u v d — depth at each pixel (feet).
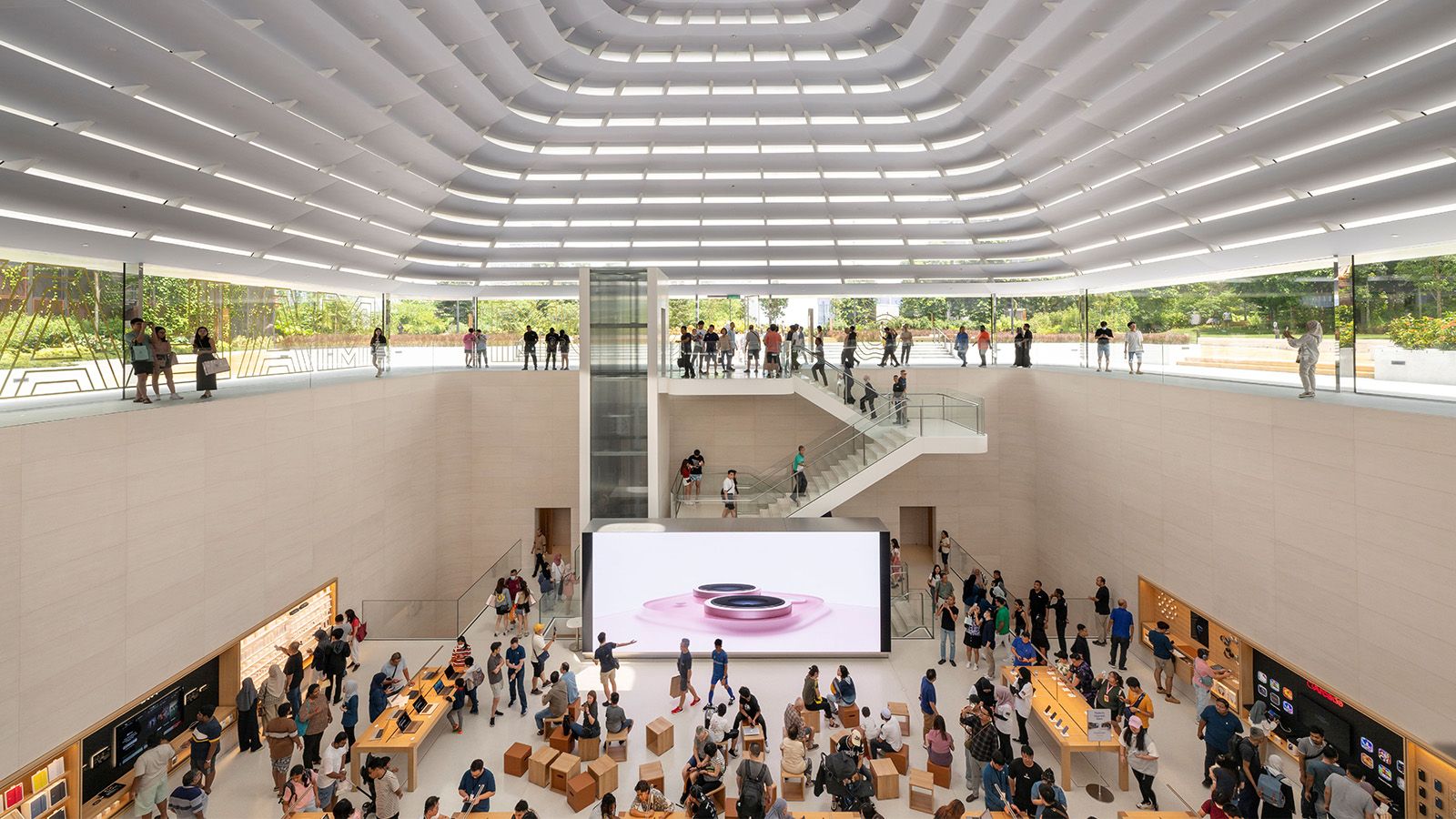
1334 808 29.35
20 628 28.14
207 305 47.83
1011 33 39.42
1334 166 38.37
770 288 85.10
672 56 47.50
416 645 54.34
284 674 41.09
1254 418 41.47
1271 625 40.11
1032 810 29.99
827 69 48.60
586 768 35.09
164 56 30.42
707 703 44.50
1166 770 37.37
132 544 33.81
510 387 76.07
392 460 62.64
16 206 34.32
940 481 76.13
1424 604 30.63
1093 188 54.95
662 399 63.72
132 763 34.45
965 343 78.43
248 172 42.86
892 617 57.00
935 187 63.93
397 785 32.01
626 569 52.49
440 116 46.70
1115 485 57.67
